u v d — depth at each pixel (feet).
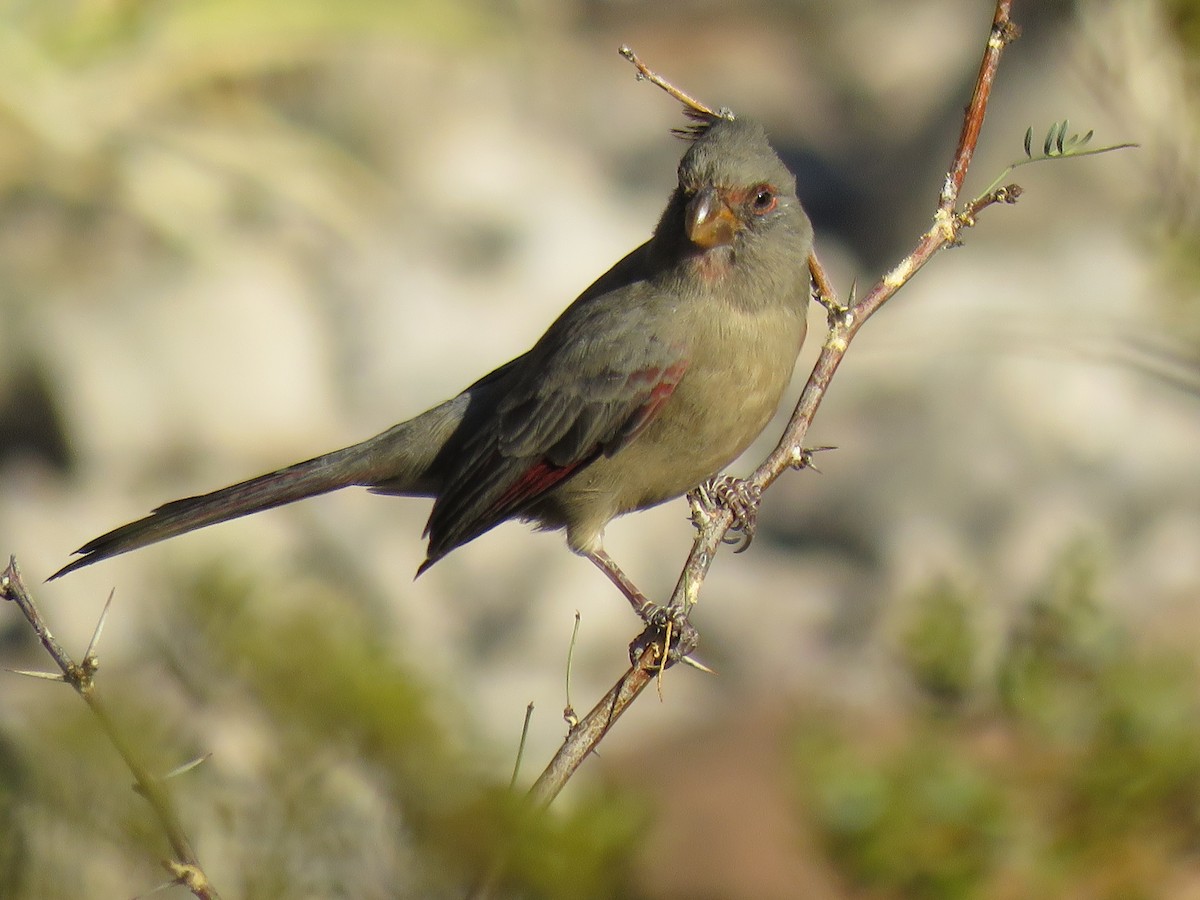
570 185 63.77
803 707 34.35
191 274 55.77
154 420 53.31
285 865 14.40
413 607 45.50
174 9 56.85
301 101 62.69
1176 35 30.35
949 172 21.56
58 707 15.93
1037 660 28.04
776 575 49.21
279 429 54.03
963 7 72.74
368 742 14.15
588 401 26.91
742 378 26.45
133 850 15.46
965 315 52.95
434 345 55.62
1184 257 30.60
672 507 51.60
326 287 57.41
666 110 71.92
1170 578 46.01
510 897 15.15
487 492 27.86
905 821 27.07
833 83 73.00
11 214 56.54
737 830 33.37
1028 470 50.47
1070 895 26.71
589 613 47.50
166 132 57.36
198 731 15.06
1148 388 52.65
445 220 60.70
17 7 55.31
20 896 15.25
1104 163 55.31
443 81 65.92
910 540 49.26
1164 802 26.94
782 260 26.09
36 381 52.70
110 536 27.14
